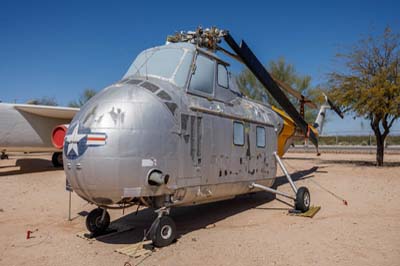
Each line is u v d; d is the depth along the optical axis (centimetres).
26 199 1009
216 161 680
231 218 778
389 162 2200
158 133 551
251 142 816
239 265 483
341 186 1210
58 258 523
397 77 1822
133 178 520
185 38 795
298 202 805
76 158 525
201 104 662
